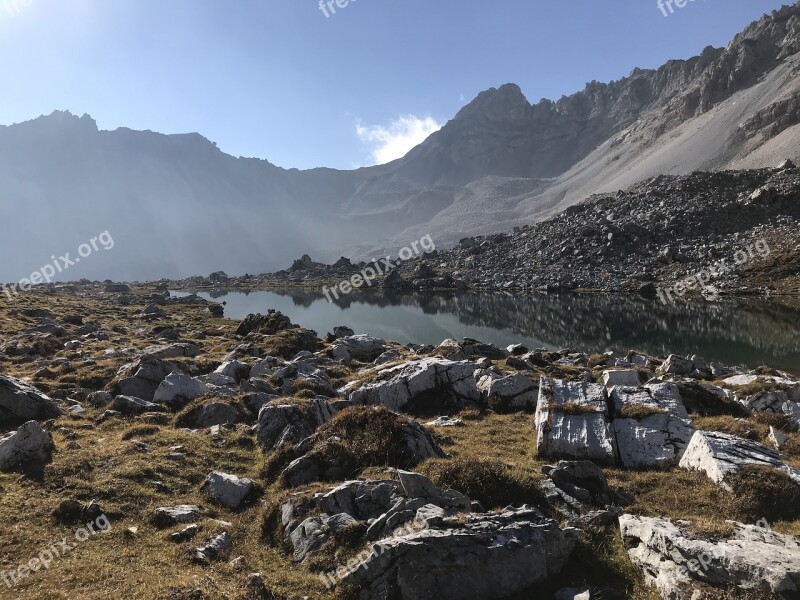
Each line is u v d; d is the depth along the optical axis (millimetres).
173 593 10469
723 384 34281
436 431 24172
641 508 15203
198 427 24656
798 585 9148
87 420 24656
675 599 10227
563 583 11352
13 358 40938
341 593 10781
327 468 17391
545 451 20234
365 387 30688
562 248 180250
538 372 39531
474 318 112000
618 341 77875
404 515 12523
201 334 65688
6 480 16438
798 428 23188
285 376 33469
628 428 20859
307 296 181625
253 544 13703
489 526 11633
